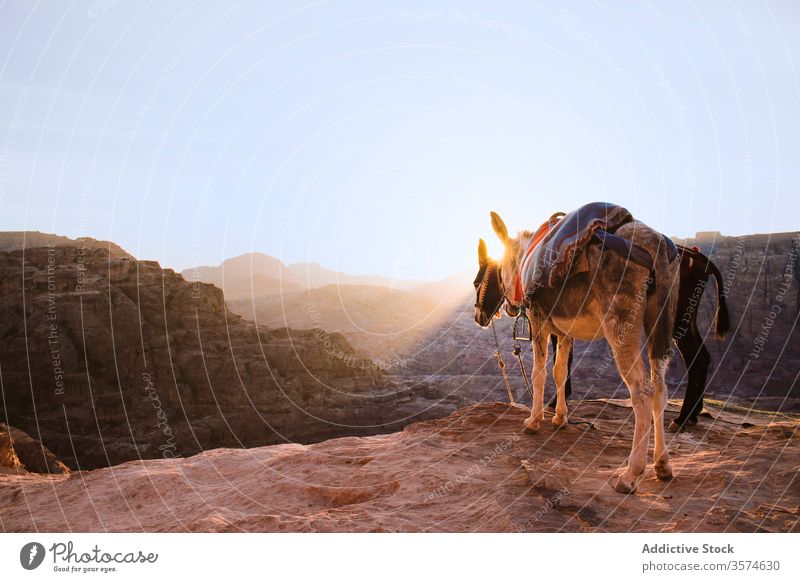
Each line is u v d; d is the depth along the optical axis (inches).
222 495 358.3
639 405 274.7
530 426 379.2
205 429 3784.5
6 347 3698.3
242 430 3860.7
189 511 339.6
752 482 277.9
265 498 341.4
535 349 369.4
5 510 400.8
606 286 276.7
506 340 5580.7
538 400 378.0
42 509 390.9
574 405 482.9
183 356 3983.8
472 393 4471.0
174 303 4185.5
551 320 320.8
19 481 510.3
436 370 5280.5
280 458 413.4
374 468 352.2
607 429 402.6
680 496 269.1
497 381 4517.7
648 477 298.2
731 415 510.3
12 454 738.2
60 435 3538.4
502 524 251.8
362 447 417.1
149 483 402.3
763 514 240.5
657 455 289.0
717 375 5300.2
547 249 304.7
